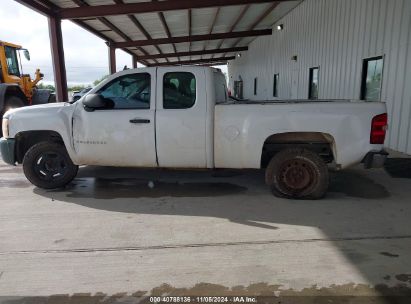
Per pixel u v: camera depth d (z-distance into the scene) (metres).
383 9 8.70
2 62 11.09
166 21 16.73
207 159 5.02
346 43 10.81
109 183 5.81
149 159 5.13
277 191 4.96
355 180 5.89
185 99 4.96
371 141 4.62
